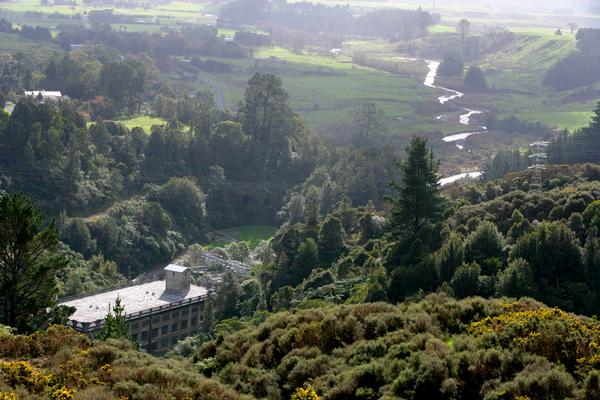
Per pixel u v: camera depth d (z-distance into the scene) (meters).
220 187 178.25
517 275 71.62
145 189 167.25
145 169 173.25
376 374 46.97
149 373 47.56
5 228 64.44
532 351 45.78
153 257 147.88
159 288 123.44
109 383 45.97
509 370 44.44
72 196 150.50
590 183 107.62
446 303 56.41
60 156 155.62
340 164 185.62
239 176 184.88
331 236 117.44
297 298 92.75
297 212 166.38
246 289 109.12
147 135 185.00
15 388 42.50
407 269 78.94
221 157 185.88
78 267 127.06
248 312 103.44
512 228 87.62
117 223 148.50
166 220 154.50
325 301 81.81
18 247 64.69
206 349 59.12
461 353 46.09
